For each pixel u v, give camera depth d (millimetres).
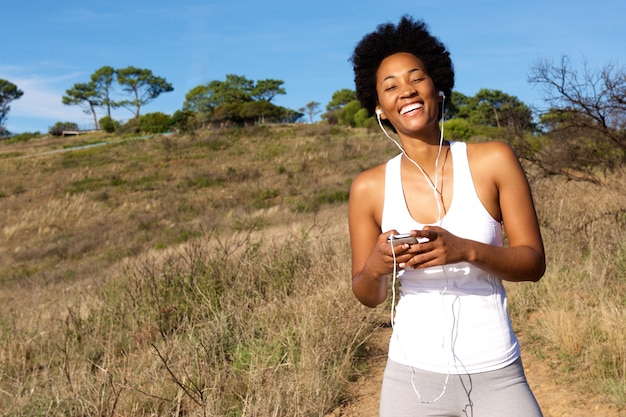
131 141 47000
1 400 4855
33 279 16141
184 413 4156
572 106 10664
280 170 31938
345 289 5824
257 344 4949
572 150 10438
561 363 4500
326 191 25453
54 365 5797
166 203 27062
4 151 55875
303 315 5246
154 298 6762
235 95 94500
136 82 114438
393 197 2018
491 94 56750
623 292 5422
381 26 2104
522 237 1896
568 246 6949
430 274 1900
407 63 2031
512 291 5816
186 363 4562
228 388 4266
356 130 47219
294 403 3916
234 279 6945
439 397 1896
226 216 23000
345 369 4621
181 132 47969
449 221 1938
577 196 9125
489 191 1938
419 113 1987
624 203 8188
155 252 15984
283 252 7641
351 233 2135
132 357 5473
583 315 4945
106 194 29484
